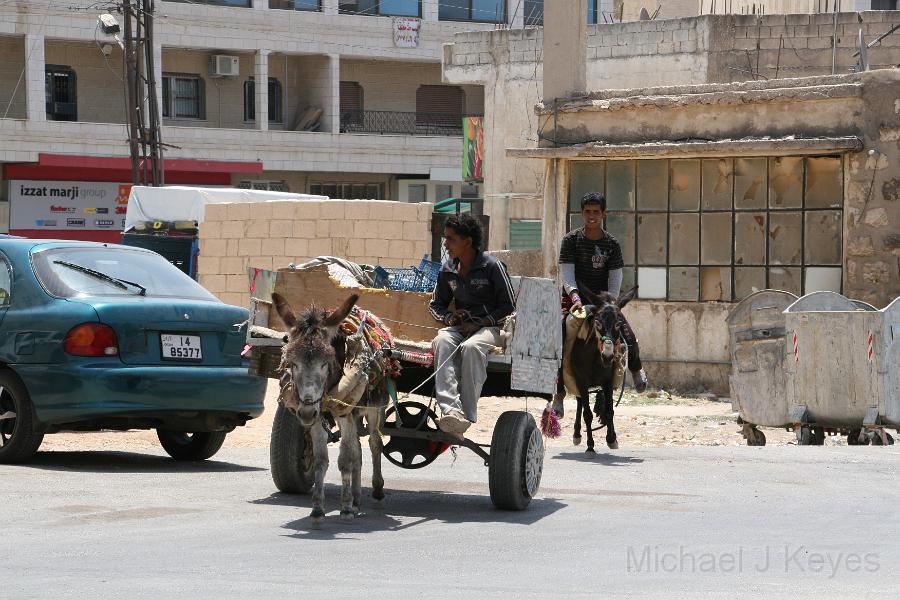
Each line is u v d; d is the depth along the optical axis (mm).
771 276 26156
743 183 26344
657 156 26531
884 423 18219
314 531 10148
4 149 58844
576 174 27797
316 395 9164
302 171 66812
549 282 12008
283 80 68125
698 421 22594
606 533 10266
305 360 9203
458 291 11148
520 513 11289
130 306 13102
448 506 11648
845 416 18422
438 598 7801
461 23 69375
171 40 62469
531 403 24484
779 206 26047
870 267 24828
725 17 34906
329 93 66812
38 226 60562
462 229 11039
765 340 19375
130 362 13031
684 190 26938
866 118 24828
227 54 65688
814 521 10906
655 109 26797
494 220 38969
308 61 67938
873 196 24797
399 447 12227
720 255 26656
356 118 69688
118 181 62250
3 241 13953
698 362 26797
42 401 13055
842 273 25266
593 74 36781
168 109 65125
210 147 63188
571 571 8750
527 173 38594
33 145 59500
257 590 7953
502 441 11219
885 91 24672
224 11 63531
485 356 10742
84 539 9602
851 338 18281
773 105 25719
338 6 68000
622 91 27484
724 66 34906
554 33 27859
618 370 15500
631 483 13352
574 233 15617
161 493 11922
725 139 26188
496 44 38969
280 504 11461
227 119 66688
